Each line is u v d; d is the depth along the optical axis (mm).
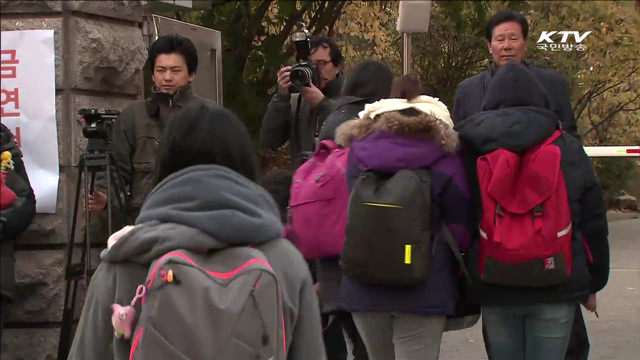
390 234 3719
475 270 3906
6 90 5297
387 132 3857
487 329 4074
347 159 4066
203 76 7441
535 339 3965
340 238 4289
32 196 4656
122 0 5660
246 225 2248
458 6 14648
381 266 3734
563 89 4578
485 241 3814
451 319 4234
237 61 12781
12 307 5355
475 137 3836
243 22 12859
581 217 3922
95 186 4980
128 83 5781
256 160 2492
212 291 2125
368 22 18281
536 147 3795
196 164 2361
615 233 14875
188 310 2107
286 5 12516
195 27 7262
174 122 2416
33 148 5285
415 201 3729
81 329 2396
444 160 3842
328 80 5914
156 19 6516
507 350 4035
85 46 5316
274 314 2201
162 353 2102
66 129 5297
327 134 4633
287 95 5777
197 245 2188
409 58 9820
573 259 3871
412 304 3828
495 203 3797
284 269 2361
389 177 3846
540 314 3908
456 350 7461
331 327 5352
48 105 5270
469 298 3988
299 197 4352
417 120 3801
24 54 5277
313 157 4531
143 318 2131
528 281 3775
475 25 14961
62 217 5297
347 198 4312
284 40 13273
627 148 14742
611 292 9633
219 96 7785
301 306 2402
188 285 2119
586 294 3936
